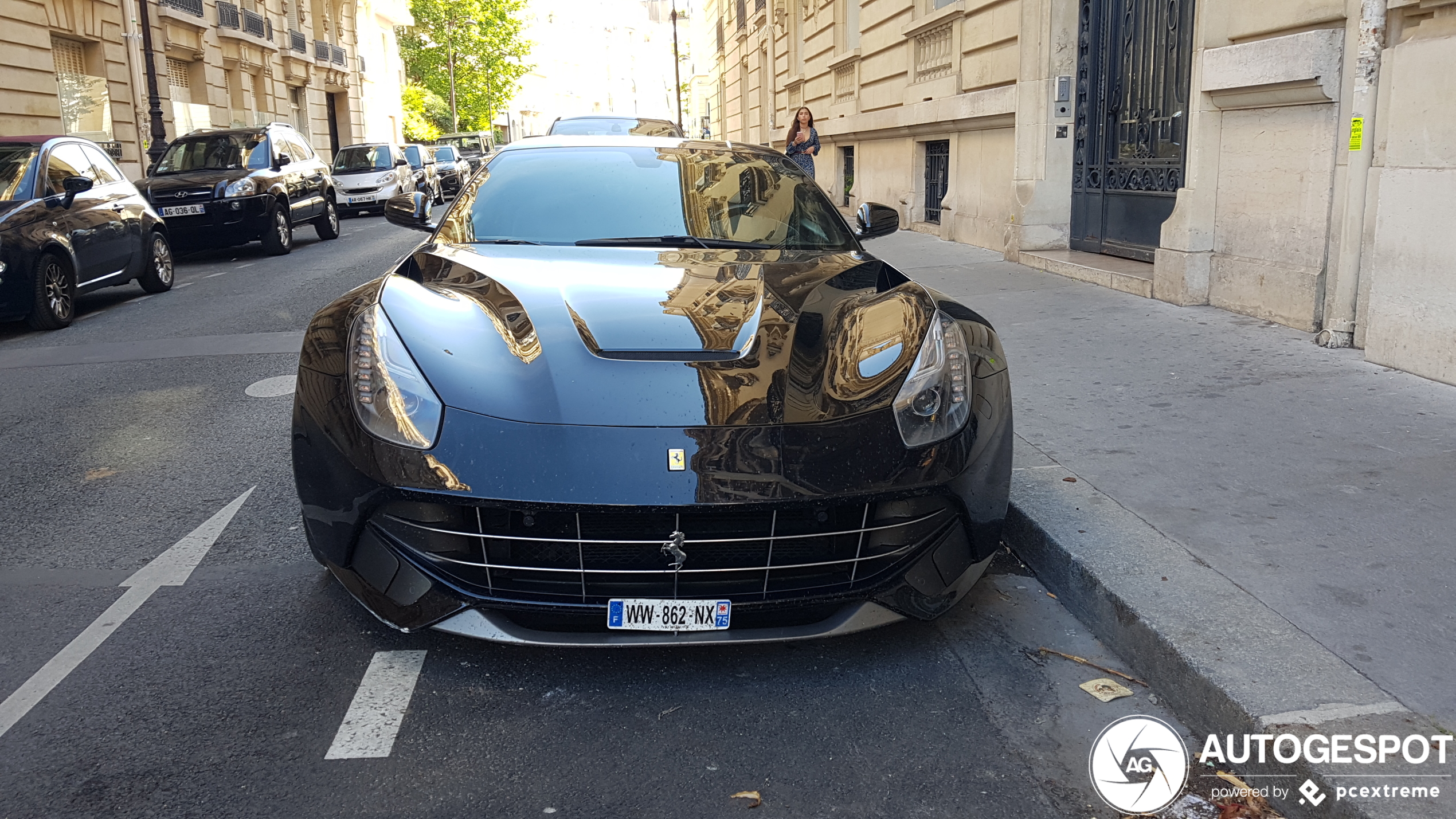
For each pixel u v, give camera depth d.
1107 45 9.15
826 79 19.75
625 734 2.53
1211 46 6.72
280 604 3.26
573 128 16.11
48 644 3.01
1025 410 4.84
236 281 11.92
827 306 3.21
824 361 2.90
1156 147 8.38
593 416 2.65
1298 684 2.45
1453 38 4.64
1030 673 2.85
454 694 2.71
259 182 14.37
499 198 4.22
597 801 2.27
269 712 2.62
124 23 21.92
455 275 3.43
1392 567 3.07
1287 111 6.18
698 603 2.64
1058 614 3.22
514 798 2.27
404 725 2.56
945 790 2.31
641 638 2.65
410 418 2.70
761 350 2.90
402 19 51.03
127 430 5.40
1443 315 4.85
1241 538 3.31
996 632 3.10
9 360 7.50
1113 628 2.96
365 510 2.72
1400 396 4.72
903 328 3.07
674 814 2.22
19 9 17.91
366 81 44.47
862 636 3.06
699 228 4.06
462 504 2.57
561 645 2.62
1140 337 6.25
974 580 2.98
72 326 9.06
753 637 2.66
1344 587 2.95
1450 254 4.77
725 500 2.54
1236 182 6.73
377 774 2.36
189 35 25.73
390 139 49.75
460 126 64.62
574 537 2.61
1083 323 6.79
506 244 3.90
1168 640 2.68
